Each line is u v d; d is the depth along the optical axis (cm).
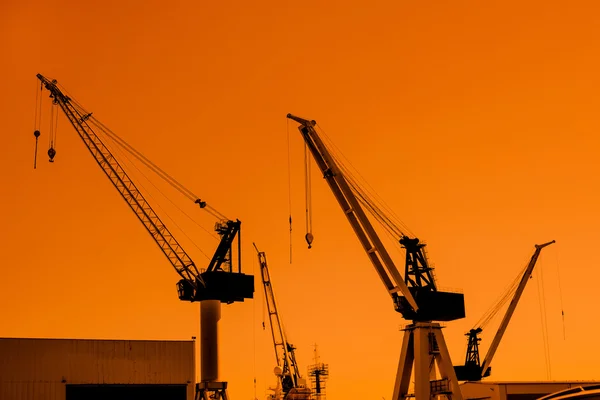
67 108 12131
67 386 10131
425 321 11325
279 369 12719
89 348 10331
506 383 13350
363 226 10956
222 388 11125
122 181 12100
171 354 10644
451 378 11100
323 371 14325
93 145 12175
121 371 10388
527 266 15712
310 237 10819
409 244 11712
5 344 10019
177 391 10556
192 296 11519
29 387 9988
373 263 11250
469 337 16512
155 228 11531
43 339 10175
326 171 11119
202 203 12494
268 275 14538
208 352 11225
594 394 6059
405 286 10925
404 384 11356
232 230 11900
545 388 13388
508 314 16125
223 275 11512
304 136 11231
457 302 11456
